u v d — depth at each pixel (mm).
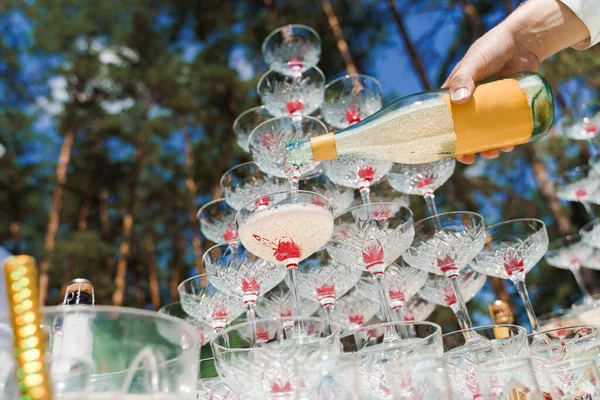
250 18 7930
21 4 8016
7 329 412
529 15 983
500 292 4477
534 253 918
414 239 860
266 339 590
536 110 862
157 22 8453
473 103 871
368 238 769
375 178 969
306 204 707
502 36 952
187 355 499
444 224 848
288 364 540
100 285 6668
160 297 7754
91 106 8016
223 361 575
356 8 7441
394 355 587
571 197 1897
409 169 1023
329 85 1157
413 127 905
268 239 710
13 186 7637
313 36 1232
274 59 1213
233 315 902
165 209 8109
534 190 5750
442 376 533
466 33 6551
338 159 959
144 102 8070
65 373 431
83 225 7793
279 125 943
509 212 5828
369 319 1023
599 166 1617
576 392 618
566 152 4410
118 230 7977
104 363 450
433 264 854
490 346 627
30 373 358
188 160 7789
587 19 966
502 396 555
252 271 783
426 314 1130
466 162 1035
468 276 1015
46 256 6562
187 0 8211
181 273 7746
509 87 868
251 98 7598
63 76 7844
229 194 986
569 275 4855
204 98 7762
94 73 7730
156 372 472
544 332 719
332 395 536
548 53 1014
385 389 572
